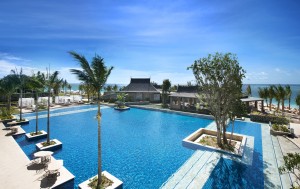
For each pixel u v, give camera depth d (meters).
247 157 15.52
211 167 13.84
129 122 31.56
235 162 14.59
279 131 22.39
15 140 20.36
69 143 20.50
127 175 13.34
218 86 18.09
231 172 13.02
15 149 16.83
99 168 11.01
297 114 36.88
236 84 17.56
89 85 11.54
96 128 27.39
